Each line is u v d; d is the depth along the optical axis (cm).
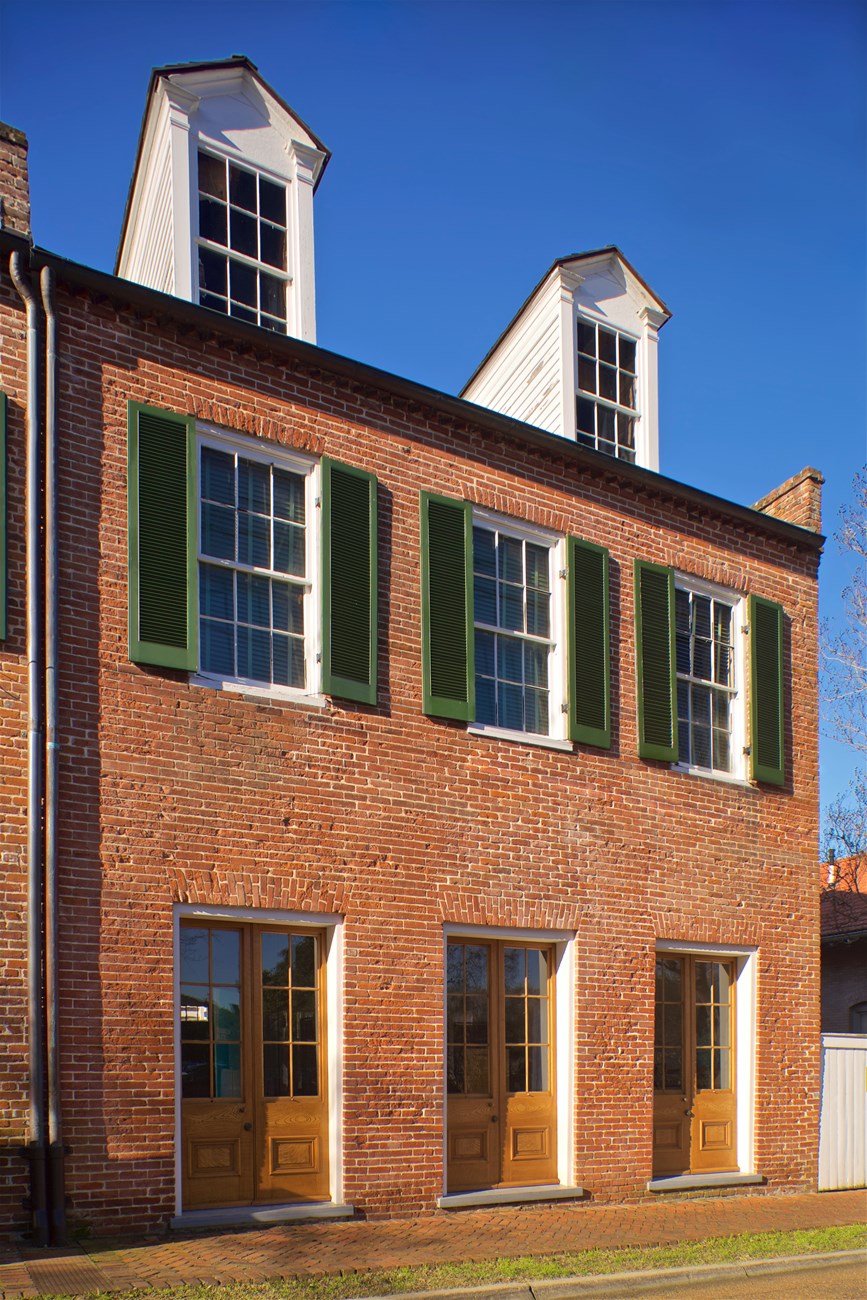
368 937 1193
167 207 1266
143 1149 1030
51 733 1030
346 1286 890
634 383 1631
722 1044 1522
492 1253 1033
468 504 1348
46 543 1057
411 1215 1180
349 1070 1163
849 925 2212
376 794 1222
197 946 1116
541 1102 1326
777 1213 1361
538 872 1335
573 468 1462
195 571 1135
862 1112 1625
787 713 1652
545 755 1365
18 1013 990
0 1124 969
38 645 1041
